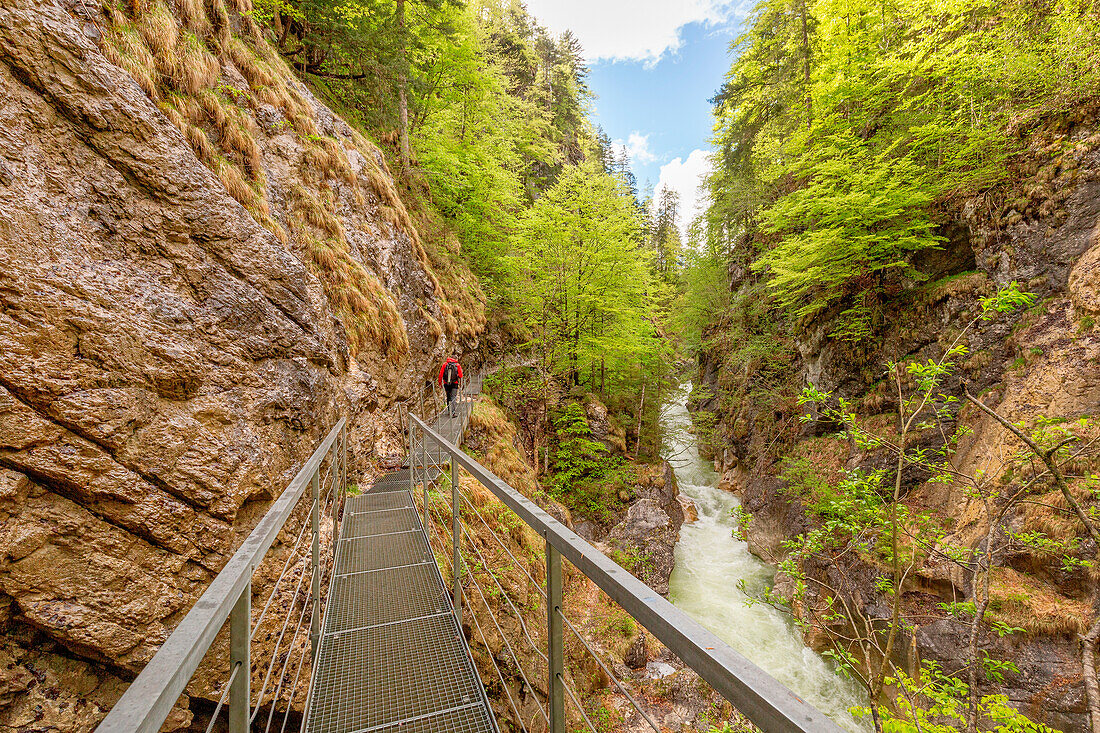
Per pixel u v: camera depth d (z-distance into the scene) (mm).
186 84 4973
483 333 16125
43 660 2727
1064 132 9398
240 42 6910
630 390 19672
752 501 15586
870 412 12070
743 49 18469
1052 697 6797
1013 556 7824
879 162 10258
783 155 16328
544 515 1711
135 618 3004
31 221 2840
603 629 9484
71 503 2848
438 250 14438
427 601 3861
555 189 16953
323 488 5199
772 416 16344
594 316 17172
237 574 1412
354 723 2539
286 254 4855
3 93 2867
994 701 3719
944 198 11133
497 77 19812
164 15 4785
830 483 11523
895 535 4582
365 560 4629
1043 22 10023
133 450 3107
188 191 3867
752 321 19062
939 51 10734
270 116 6898
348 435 6809
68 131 3158
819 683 9180
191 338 3623
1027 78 9852
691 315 23719
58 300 2865
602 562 1271
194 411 3521
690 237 24844
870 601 9305
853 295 12992
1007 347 9547
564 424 16578
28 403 2703
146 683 841
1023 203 9648
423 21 15031
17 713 2582
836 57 13164
